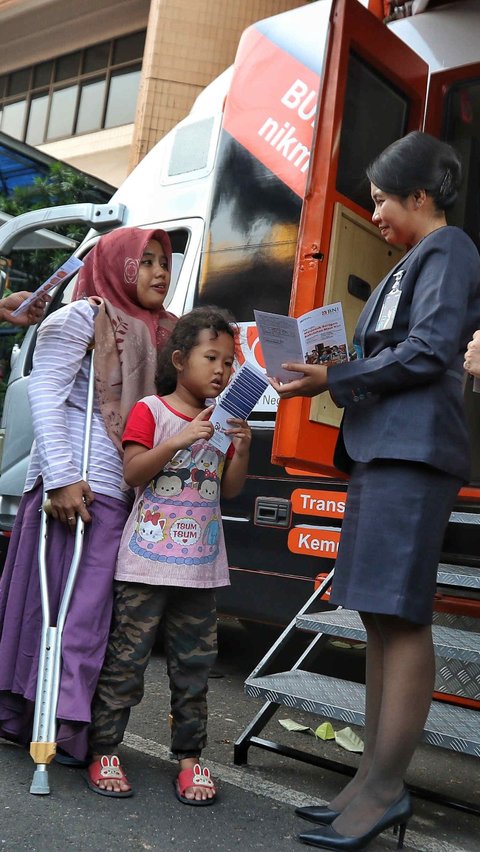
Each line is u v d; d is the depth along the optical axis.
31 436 4.98
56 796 2.41
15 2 14.98
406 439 2.24
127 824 2.28
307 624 2.86
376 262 3.75
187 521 2.55
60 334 2.68
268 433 3.93
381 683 2.35
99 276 2.82
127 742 3.00
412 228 2.41
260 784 2.69
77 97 14.80
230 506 4.03
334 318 2.35
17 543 2.79
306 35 3.97
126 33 14.11
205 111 4.61
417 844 2.37
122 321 2.76
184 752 2.57
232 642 5.16
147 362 2.78
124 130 13.88
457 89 4.09
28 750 2.79
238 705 3.75
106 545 2.61
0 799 2.36
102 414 2.70
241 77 4.17
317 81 3.88
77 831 2.21
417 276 2.34
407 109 3.98
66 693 2.44
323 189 3.43
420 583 2.20
